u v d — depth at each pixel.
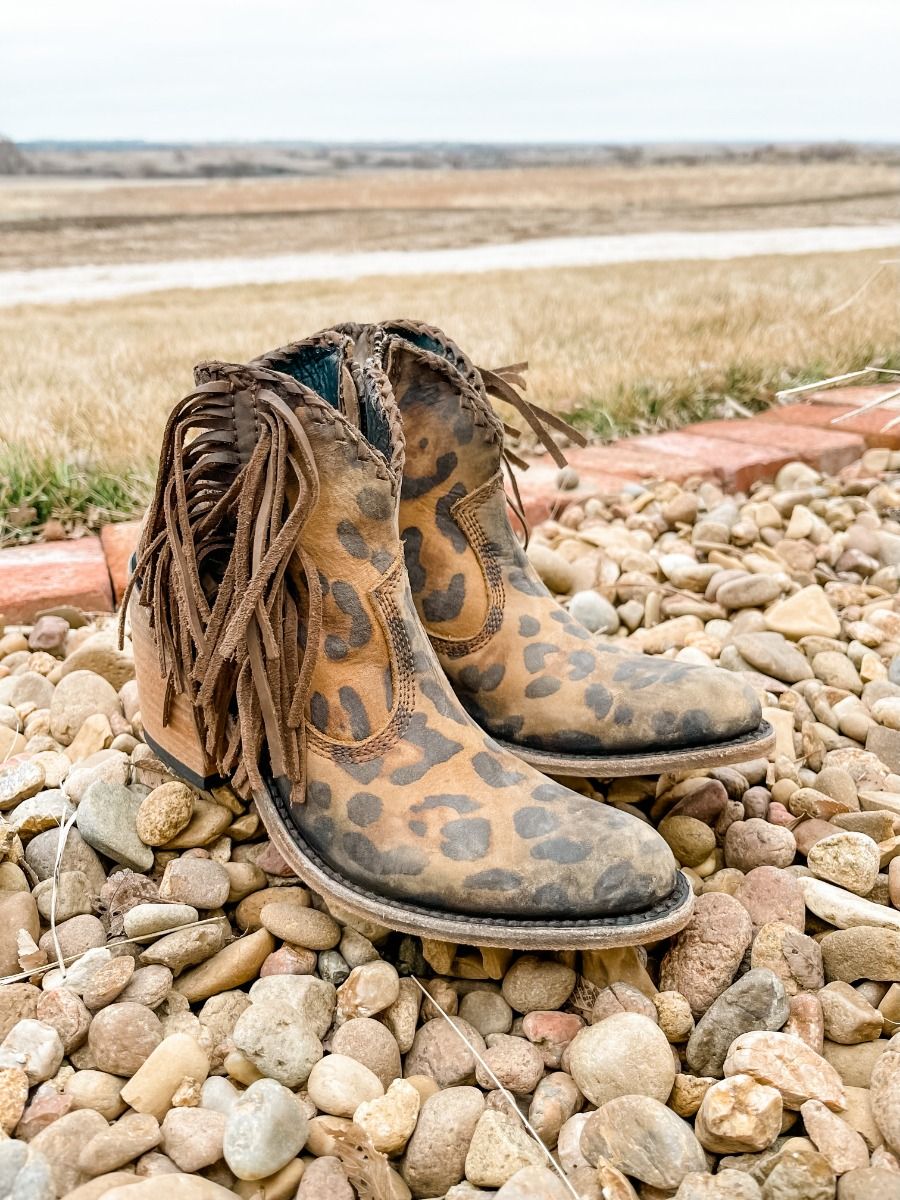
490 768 1.15
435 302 6.16
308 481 1.08
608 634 2.05
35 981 1.14
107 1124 0.96
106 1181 0.88
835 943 1.17
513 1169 0.92
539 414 1.59
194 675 1.14
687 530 2.56
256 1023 1.03
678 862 1.36
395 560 1.15
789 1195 0.89
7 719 1.64
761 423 3.48
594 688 1.36
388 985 1.11
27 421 3.01
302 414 1.08
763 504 2.61
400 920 1.08
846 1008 1.09
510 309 5.60
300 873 1.15
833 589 2.21
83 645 1.77
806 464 3.07
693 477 2.88
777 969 1.15
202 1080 1.02
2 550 2.37
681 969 1.14
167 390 3.52
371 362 1.19
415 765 1.13
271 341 4.63
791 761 1.58
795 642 2.00
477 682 1.40
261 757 1.22
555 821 1.10
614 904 1.05
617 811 1.13
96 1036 1.04
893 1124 0.94
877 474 3.02
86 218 18.56
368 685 1.15
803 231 15.73
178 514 1.14
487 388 1.54
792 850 1.35
